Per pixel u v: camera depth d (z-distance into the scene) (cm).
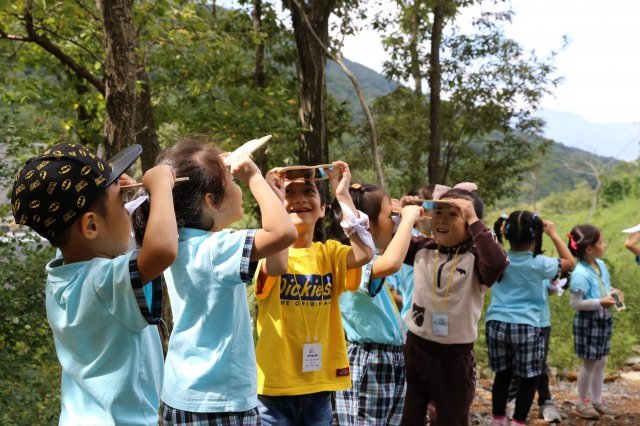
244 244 206
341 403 351
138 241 218
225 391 214
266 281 284
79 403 179
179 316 218
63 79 973
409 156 1225
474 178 1211
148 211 215
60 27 677
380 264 312
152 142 611
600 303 564
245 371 219
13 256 491
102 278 169
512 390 574
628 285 1053
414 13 1103
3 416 444
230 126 934
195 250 213
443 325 381
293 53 1120
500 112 1170
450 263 387
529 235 482
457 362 382
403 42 1144
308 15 671
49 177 165
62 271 176
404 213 328
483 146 1233
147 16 639
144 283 168
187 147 224
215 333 214
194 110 997
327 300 300
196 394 212
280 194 282
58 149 170
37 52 838
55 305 179
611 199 2650
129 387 175
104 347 174
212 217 222
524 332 480
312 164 689
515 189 1284
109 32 404
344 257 302
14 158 488
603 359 583
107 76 408
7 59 802
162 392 225
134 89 412
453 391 383
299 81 692
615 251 1625
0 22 618
